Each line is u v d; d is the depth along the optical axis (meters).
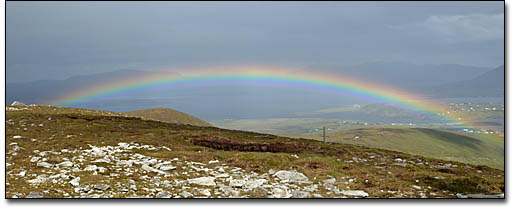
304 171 25.47
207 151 34.38
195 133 46.91
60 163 24.83
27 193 17.25
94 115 63.16
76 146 32.78
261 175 24.34
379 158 33.47
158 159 28.77
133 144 35.69
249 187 19.97
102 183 19.50
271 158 29.34
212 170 25.34
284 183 21.89
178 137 42.56
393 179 23.70
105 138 39.06
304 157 31.94
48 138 36.84
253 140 46.38
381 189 21.02
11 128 41.75
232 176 23.48
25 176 21.03
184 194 18.09
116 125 52.22
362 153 36.06
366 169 27.48
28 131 40.56
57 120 51.22
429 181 22.73
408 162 31.53
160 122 62.34
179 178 22.30
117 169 23.69
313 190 20.25
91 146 33.09
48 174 21.62
